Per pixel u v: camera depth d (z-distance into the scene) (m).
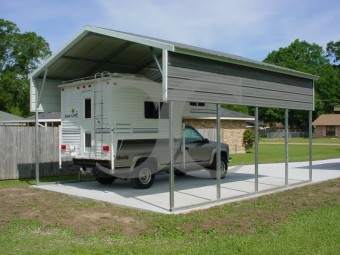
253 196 10.40
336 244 6.02
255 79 10.95
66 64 12.03
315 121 73.44
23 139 14.52
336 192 10.88
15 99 54.47
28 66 56.44
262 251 5.68
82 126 11.65
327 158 23.77
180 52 8.41
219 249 5.80
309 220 7.53
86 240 6.41
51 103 12.90
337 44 80.12
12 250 5.83
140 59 12.12
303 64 77.06
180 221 7.55
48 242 6.27
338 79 77.06
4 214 8.16
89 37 10.33
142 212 8.36
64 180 13.80
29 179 14.33
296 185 12.44
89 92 11.42
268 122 79.94
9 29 56.28
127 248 5.92
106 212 8.37
